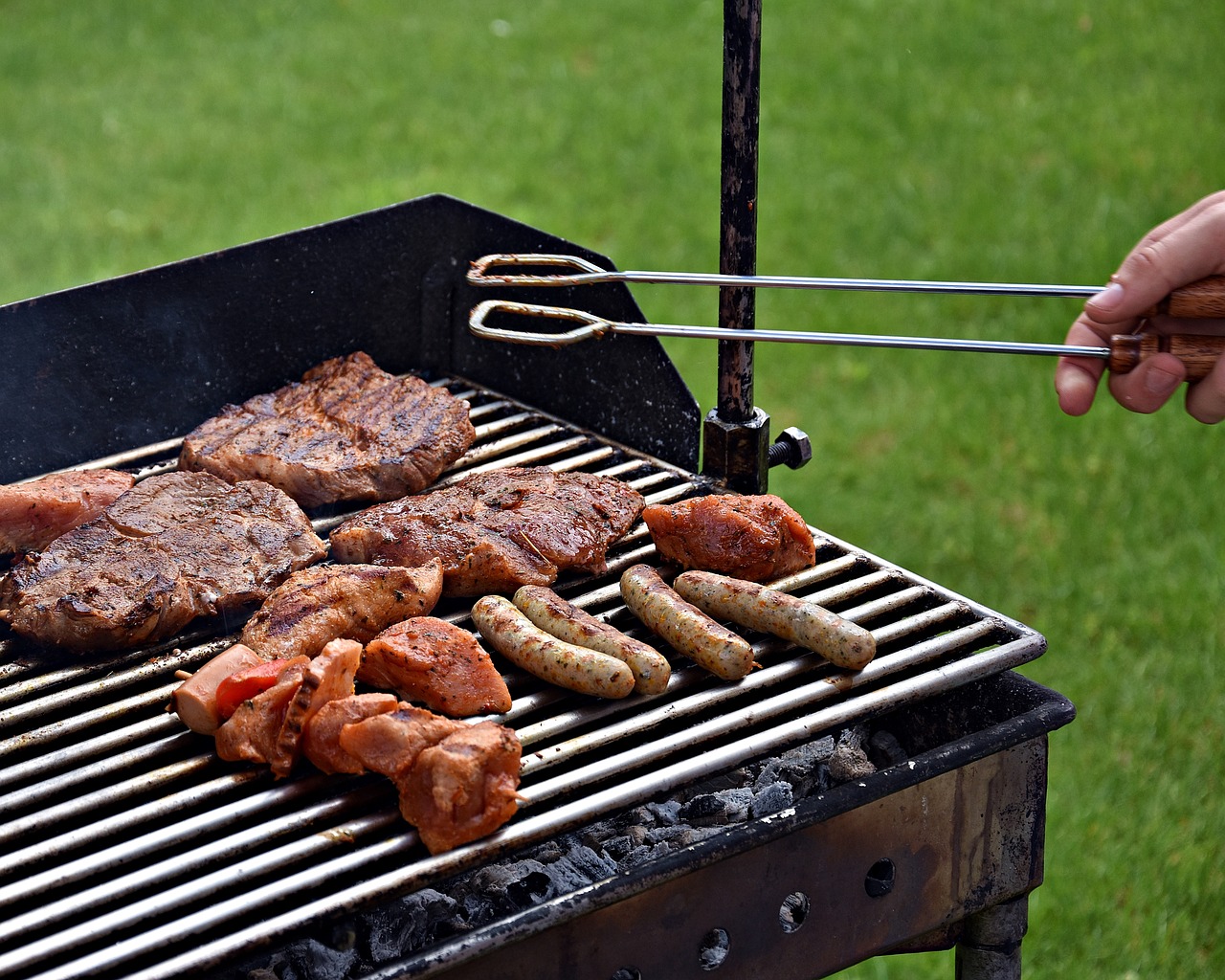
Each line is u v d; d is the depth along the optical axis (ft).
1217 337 6.15
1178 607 12.91
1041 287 6.68
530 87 25.29
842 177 21.50
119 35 27.25
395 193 20.81
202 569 7.22
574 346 9.48
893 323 17.94
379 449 8.35
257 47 26.96
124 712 6.45
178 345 9.25
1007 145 22.18
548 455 8.88
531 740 6.13
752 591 6.77
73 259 18.98
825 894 6.14
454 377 10.41
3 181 21.31
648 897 5.65
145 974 4.96
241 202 20.79
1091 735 11.61
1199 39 25.49
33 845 5.81
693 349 17.74
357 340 10.07
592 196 21.18
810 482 15.15
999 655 6.53
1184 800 10.95
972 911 6.59
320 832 5.77
